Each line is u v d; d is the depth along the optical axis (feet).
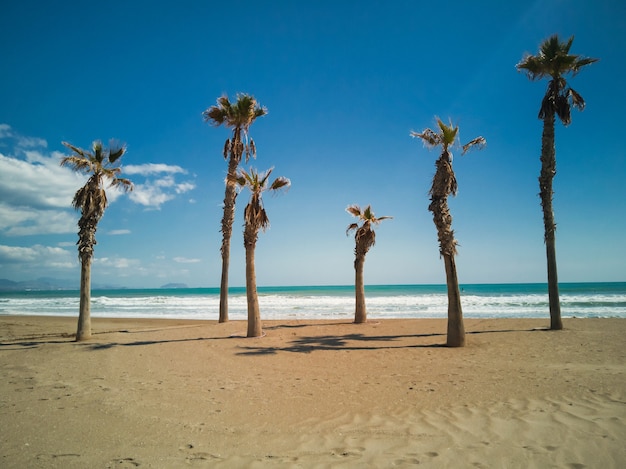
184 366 30.60
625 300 113.60
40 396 22.12
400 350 36.99
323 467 12.88
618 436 14.53
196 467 13.08
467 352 35.09
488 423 16.53
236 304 136.56
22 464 13.35
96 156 46.26
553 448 13.75
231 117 63.26
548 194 51.08
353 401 20.74
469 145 40.91
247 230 48.26
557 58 48.88
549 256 50.42
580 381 23.02
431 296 156.87
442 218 39.88
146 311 116.37
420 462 13.03
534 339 41.63
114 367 30.30
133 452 14.43
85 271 45.91
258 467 13.00
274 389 23.50
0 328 63.52
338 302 136.36
